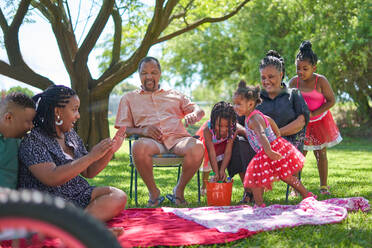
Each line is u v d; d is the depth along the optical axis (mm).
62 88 2816
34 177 2742
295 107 4223
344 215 3213
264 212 3480
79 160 2607
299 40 14984
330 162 9180
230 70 21562
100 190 3012
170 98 4520
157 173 7445
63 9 9312
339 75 15258
